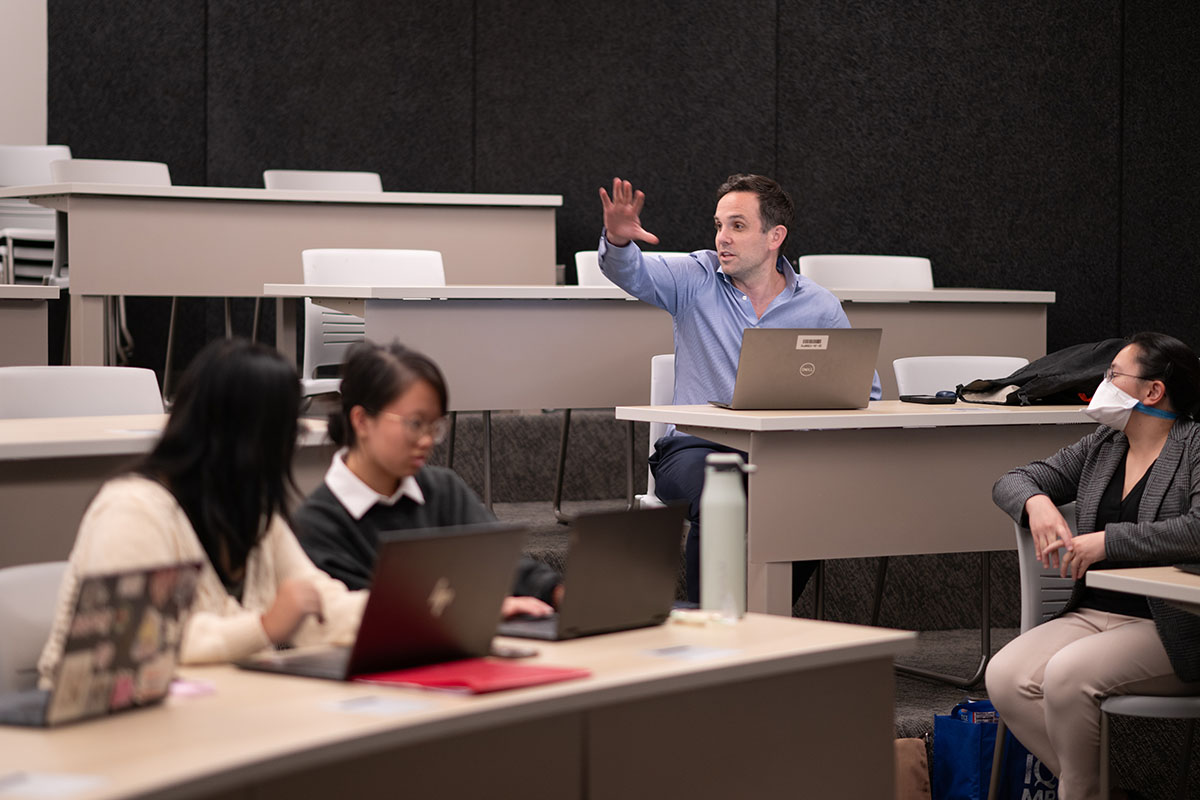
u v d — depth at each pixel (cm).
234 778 151
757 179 461
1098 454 354
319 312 549
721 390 455
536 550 476
